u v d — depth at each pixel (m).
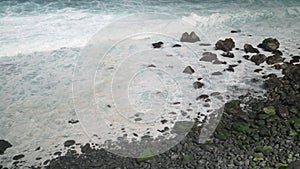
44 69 10.04
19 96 8.92
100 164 6.73
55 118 8.15
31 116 8.23
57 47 11.21
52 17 13.23
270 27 13.05
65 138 7.52
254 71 9.94
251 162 6.54
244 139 7.21
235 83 9.38
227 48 11.05
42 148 7.27
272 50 11.07
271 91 8.92
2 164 6.84
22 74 9.80
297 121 7.67
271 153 6.76
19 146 7.34
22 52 10.88
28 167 6.77
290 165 6.38
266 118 7.81
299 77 9.38
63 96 8.91
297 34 12.48
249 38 12.09
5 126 7.93
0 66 10.11
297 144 6.98
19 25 12.54
